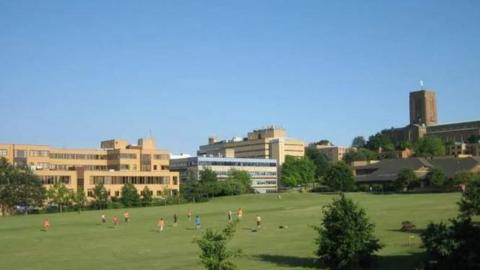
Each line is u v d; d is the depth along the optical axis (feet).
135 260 211.00
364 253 170.50
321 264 182.09
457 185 567.59
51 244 276.62
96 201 600.39
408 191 596.29
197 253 225.35
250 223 350.23
